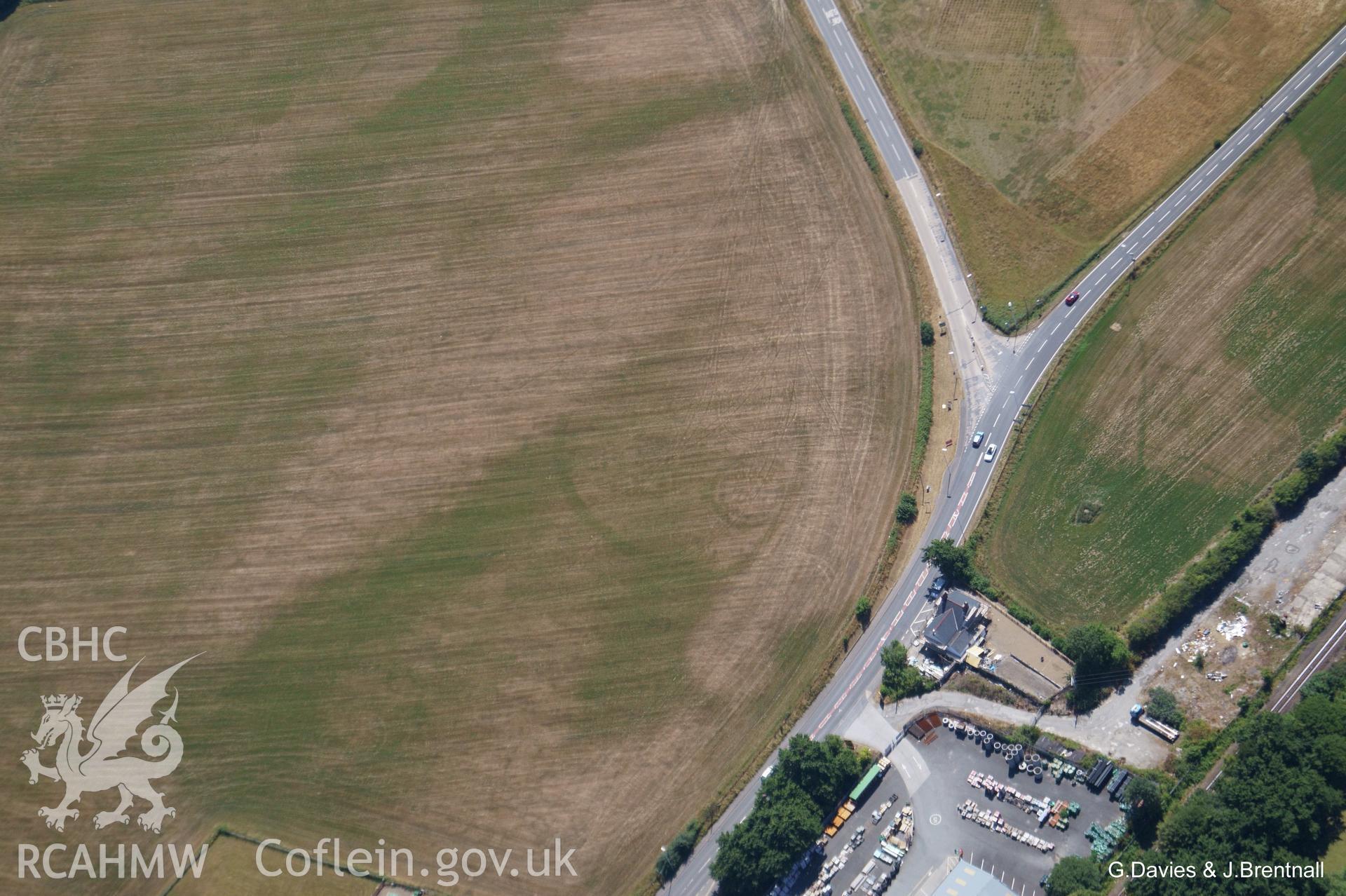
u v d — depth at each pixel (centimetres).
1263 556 10281
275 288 12488
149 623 11269
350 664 10969
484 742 10594
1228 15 12444
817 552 10938
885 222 12119
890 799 9975
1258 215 11581
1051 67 12556
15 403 12194
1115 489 10775
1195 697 9875
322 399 11975
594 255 12319
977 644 10375
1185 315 11331
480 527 11350
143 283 12606
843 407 11438
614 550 11144
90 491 11812
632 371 11794
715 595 10888
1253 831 8906
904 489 11044
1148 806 9369
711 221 12344
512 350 12000
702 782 10294
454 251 12481
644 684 10650
